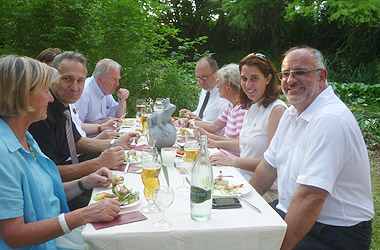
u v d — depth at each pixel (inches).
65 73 87.3
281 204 69.1
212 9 636.7
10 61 48.9
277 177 76.9
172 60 242.5
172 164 76.9
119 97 150.0
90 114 141.0
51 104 83.7
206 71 139.8
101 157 74.8
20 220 47.0
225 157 81.4
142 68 224.5
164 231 45.8
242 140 95.8
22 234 46.4
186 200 57.2
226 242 47.4
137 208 53.7
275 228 47.9
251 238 47.6
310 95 64.6
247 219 50.0
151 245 45.8
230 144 101.8
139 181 65.9
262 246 48.4
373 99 265.4
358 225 60.6
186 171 65.6
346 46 523.2
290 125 70.7
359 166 59.7
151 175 56.4
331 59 531.2
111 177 63.8
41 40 214.4
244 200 56.9
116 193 56.5
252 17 563.2
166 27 253.1
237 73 111.6
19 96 48.9
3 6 205.8
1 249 47.1
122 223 47.8
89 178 64.6
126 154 82.7
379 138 191.8
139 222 48.4
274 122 85.5
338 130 56.8
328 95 64.2
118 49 216.7
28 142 57.7
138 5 215.2
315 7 448.8
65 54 89.4
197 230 46.1
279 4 560.7
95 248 45.1
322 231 61.1
